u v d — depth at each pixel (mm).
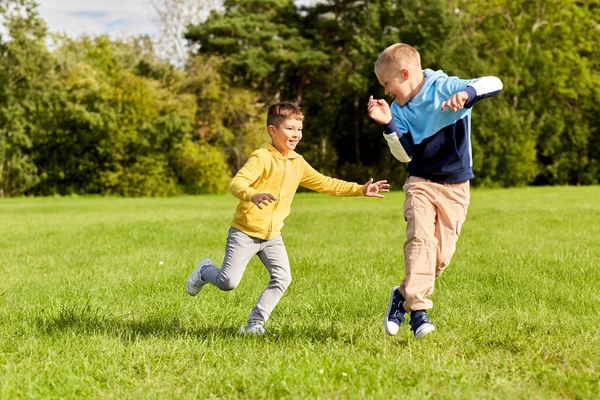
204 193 42438
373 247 9578
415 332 3967
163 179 40938
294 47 45000
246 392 3352
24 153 40625
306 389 3289
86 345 4203
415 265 4027
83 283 6895
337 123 46688
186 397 3252
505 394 3166
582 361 3744
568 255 7941
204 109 42719
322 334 4625
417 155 4188
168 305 5738
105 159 41281
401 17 40812
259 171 4477
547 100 45156
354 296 5961
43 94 38812
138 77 40188
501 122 40375
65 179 41312
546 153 44719
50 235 12031
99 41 44438
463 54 39719
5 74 38562
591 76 44906
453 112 4031
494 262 7727
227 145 43125
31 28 38500
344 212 17203
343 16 45469
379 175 45688
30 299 6082
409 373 3514
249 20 44688
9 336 4484
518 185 42125
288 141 4586
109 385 3480
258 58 44375
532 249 8664
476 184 41594
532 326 4684
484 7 44812
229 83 44188
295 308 5594
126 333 4594
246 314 5449
